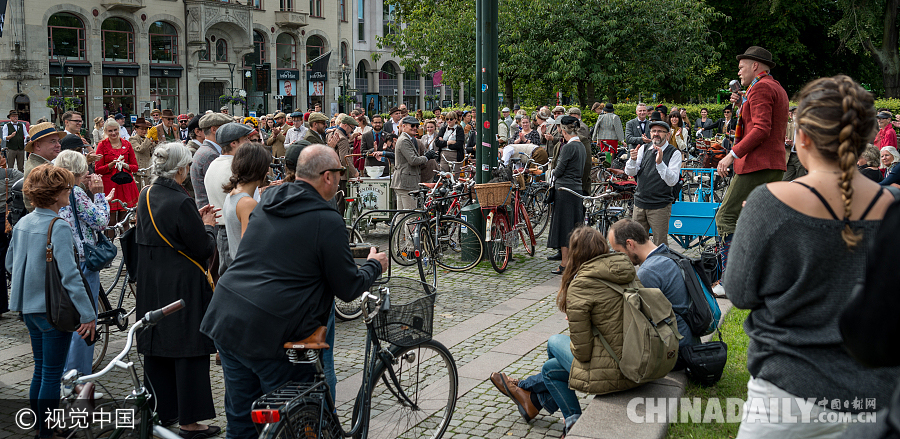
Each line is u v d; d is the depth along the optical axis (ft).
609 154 51.37
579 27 78.59
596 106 64.64
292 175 17.80
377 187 38.17
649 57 80.23
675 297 15.31
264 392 11.66
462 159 45.16
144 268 14.57
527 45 80.18
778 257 7.11
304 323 11.07
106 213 18.02
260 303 10.92
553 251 34.60
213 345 14.71
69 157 17.38
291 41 153.69
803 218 6.97
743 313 20.66
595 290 13.52
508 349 20.04
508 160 38.86
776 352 7.23
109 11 122.83
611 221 31.48
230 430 12.03
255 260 11.20
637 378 13.25
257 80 135.44
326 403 11.55
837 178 7.00
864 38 94.89
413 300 13.74
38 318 14.46
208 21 133.49
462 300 25.67
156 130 46.47
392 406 13.28
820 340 6.96
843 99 6.83
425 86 198.39
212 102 140.46
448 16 93.20
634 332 13.25
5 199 23.15
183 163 14.84
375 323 12.28
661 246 15.88
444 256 30.19
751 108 19.08
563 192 28.91
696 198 40.01
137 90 127.95
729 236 20.93
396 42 111.14
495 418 15.47
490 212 29.55
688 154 53.93
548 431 14.83
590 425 12.81
